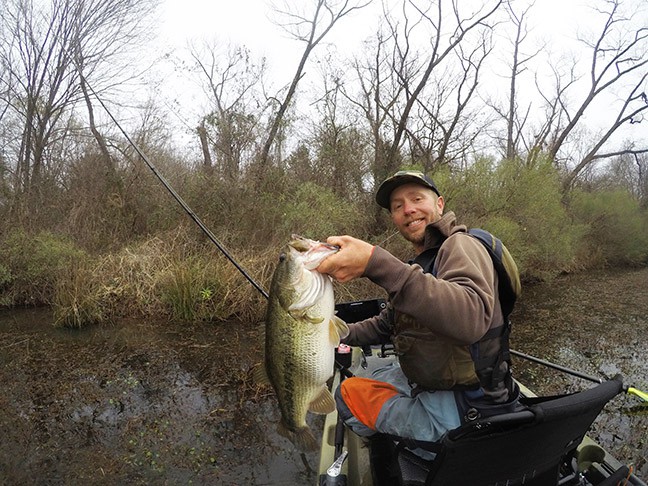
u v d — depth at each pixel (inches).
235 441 167.2
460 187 453.4
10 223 362.6
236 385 211.6
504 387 82.7
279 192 405.4
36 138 433.4
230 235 354.3
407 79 515.2
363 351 157.2
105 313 301.3
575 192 642.8
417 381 82.0
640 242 655.1
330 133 496.1
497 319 78.9
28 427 174.6
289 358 79.7
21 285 325.4
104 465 152.2
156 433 171.5
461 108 526.0
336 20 485.1
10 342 265.6
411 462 92.7
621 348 274.4
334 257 69.4
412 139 527.2
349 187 479.2
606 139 693.9
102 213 397.4
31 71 429.4
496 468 71.8
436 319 64.7
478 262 72.6
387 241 380.5
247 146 438.6
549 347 277.0
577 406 68.6
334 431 121.9
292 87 450.9
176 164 467.2
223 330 285.3
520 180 462.6
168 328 288.7
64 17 428.5
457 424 80.1
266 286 306.0
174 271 308.0
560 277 540.7
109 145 424.8
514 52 780.0
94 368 230.4
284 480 146.2
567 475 100.8
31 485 142.4
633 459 154.9
